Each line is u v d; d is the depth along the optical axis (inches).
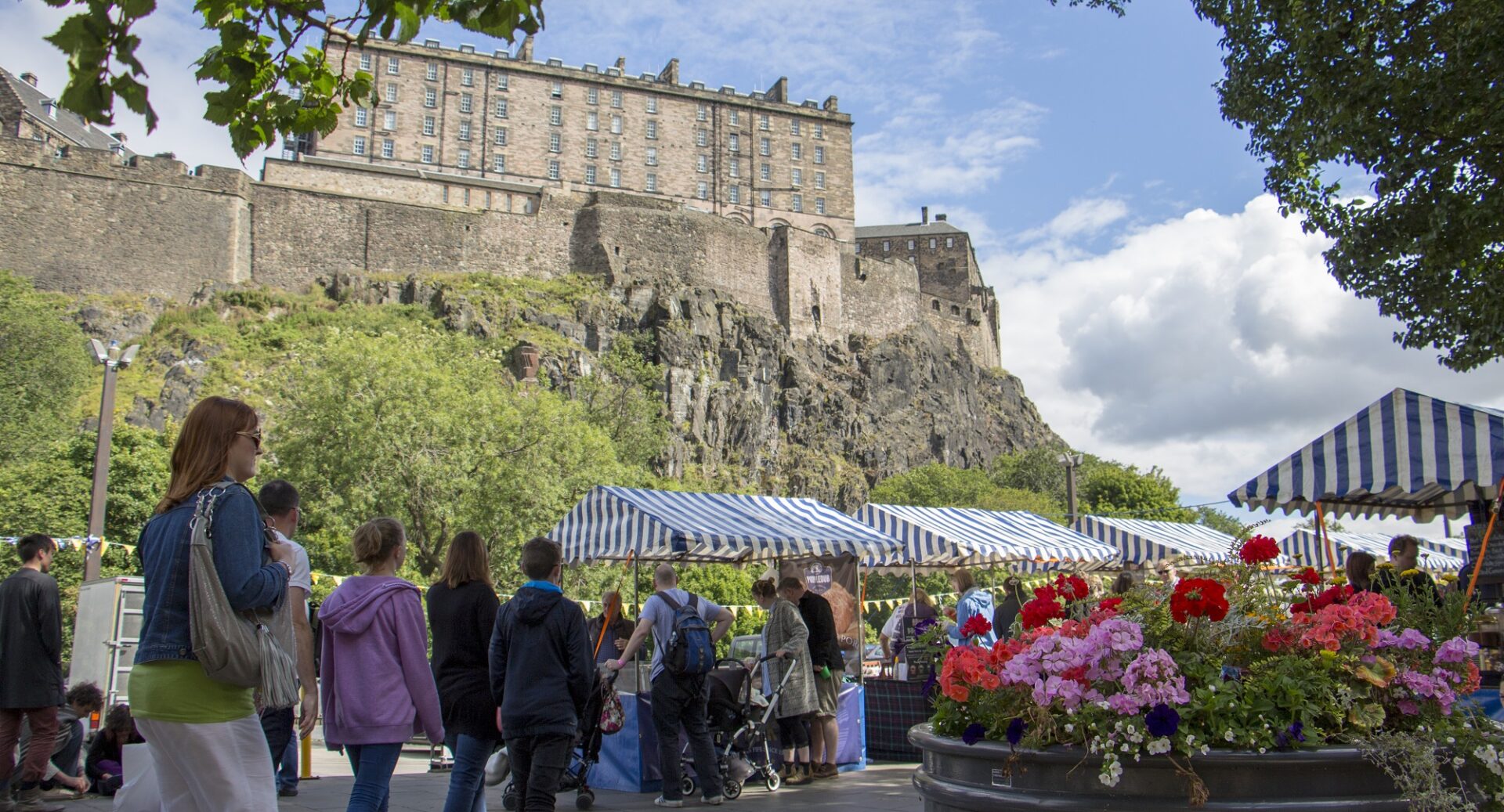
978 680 167.3
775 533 467.8
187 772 140.3
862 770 429.4
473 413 1318.9
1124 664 155.3
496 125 3388.3
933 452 3412.9
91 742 390.0
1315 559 711.7
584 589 1208.8
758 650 490.0
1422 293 471.8
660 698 323.3
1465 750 156.3
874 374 3353.8
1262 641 169.0
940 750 169.8
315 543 1267.2
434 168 3284.9
